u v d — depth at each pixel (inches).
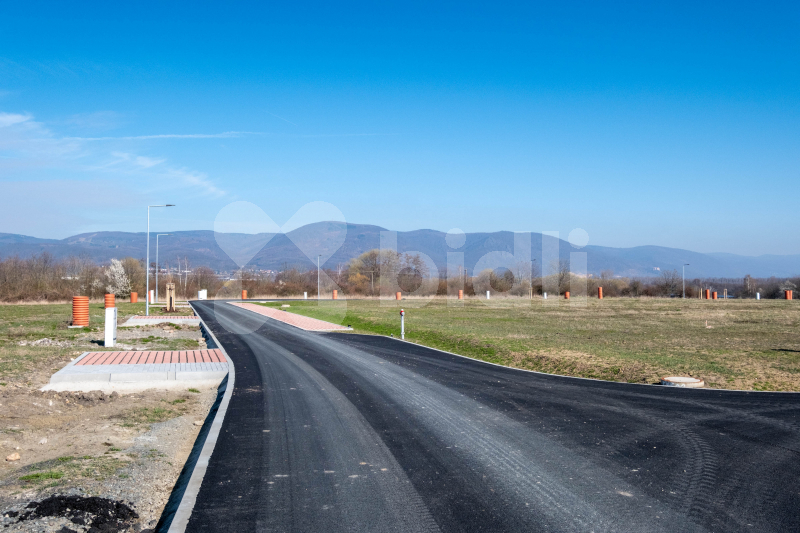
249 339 867.4
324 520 204.2
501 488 237.1
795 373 532.7
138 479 255.4
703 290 2775.6
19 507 208.2
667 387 477.7
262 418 365.1
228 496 228.4
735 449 294.0
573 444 303.9
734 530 196.1
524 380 513.3
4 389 431.2
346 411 385.4
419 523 201.5
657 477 250.8
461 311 1585.9
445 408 394.6
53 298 2164.1
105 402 430.6
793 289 2746.1
